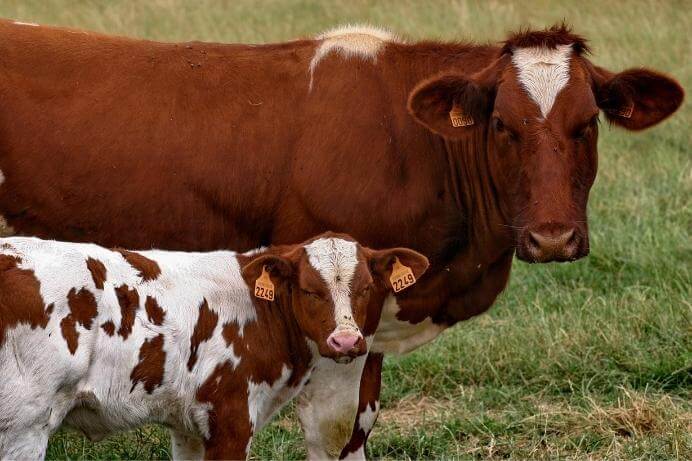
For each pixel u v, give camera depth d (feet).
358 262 31.17
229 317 31.19
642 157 62.03
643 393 40.01
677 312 44.42
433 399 41.91
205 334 30.81
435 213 34.81
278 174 34.45
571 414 38.73
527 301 47.47
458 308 36.35
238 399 31.35
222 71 35.09
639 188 57.47
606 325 43.70
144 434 37.55
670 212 54.08
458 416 39.70
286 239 34.63
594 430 37.65
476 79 33.50
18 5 81.46
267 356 31.76
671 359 41.68
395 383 42.75
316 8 86.07
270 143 34.47
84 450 36.24
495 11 82.79
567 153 31.91
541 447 37.40
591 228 53.52
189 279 30.96
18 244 28.63
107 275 29.50
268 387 32.07
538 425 38.47
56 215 34.12
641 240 51.37
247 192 34.42
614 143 63.46
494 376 42.24
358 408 35.96
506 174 32.83
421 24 81.30
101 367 29.07
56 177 33.86
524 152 32.14
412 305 35.45
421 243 34.88
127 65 34.78
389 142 34.50
